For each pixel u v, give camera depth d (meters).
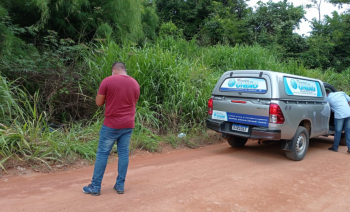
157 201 3.62
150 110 7.25
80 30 9.22
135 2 10.04
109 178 4.43
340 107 6.73
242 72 5.89
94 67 7.02
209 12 20.72
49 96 6.29
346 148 7.43
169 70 7.62
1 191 3.71
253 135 5.43
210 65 11.05
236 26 18.52
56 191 3.80
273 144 7.48
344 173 5.16
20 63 6.37
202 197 3.81
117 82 3.58
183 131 7.25
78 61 7.32
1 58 6.57
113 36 9.67
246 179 4.61
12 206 3.29
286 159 6.00
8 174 4.30
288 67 13.53
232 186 4.26
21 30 7.25
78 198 3.60
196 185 4.25
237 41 17.36
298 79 5.96
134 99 3.75
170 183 4.30
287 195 4.01
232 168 5.20
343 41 19.11
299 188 4.30
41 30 8.67
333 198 3.98
